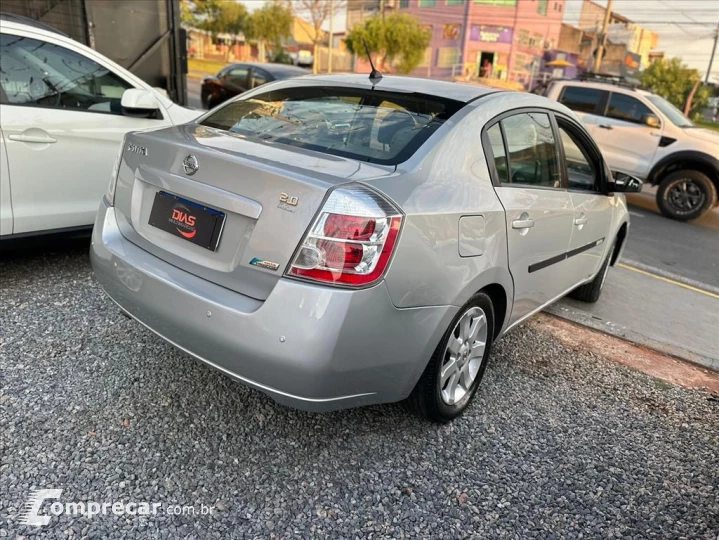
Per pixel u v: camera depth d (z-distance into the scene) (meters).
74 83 4.00
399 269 2.16
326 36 48.81
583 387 3.45
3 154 3.58
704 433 3.09
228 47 45.72
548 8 44.16
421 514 2.30
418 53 37.97
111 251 2.65
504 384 3.37
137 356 3.16
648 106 9.76
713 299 5.62
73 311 3.57
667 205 9.77
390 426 2.82
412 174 2.38
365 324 2.11
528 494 2.48
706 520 2.44
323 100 2.99
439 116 2.74
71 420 2.61
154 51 8.38
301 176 2.13
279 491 2.34
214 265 2.31
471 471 2.58
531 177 3.19
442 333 2.46
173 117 4.59
